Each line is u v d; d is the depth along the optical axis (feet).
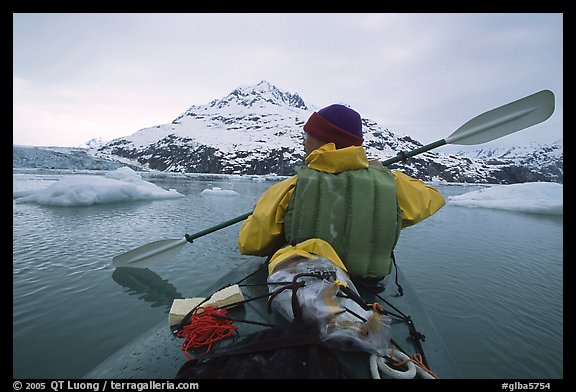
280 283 4.29
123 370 3.83
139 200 40.19
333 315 3.61
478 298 11.09
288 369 2.96
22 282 11.56
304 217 5.13
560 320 9.44
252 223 5.71
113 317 9.11
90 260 14.19
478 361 7.36
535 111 8.22
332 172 5.36
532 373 6.95
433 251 18.34
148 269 13.14
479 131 8.62
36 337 7.94
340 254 5.18
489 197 55.16
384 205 5.13
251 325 4.50
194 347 4.10
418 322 5.26
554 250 18.89
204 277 12.47
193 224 23.68
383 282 6.87
